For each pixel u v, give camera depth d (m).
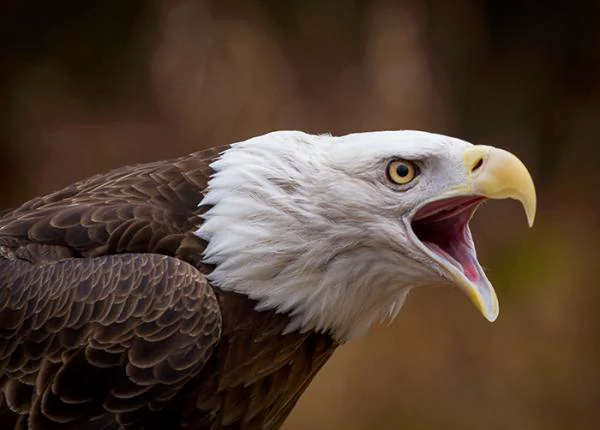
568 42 18.86
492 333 15.80
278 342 6.70
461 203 6.52
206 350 6.44
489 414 15.42
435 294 15.58
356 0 16.64
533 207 6.41
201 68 15.66
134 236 6.56
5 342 6.41
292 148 6.63
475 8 18.20
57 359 6.36
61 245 6.58
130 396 6.40
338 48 16.36
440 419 15.16
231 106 15.57
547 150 18.56
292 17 16.36
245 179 6.61
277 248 6.53
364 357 14.89
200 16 15.82
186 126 15.62
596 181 18.25
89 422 6.42
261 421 6.96
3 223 6.85
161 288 6.39
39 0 16.92
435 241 6.67
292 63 16.11
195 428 6.75
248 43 15.84
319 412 14.56
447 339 15.49
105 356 6.35
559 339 16.41
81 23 16.92
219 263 6.59
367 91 16.12
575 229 17.72
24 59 16.94
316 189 6.51
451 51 17.83
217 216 6.61
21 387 6.40
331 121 15.90
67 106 16.62
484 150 6.48
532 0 18.80
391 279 6.63
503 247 16.94
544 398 16.00
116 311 6.34
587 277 17.05
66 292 6.38
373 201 6.48
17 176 16.33
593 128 18.56
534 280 16.72
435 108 16.97
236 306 6.60
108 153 16.11
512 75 18.56
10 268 6.51
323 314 6.67
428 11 17.38
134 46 16.62
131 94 16.39
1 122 16.59
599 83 18.81
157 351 6.36
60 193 7.03
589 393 16.20
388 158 6.46
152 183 6.81
